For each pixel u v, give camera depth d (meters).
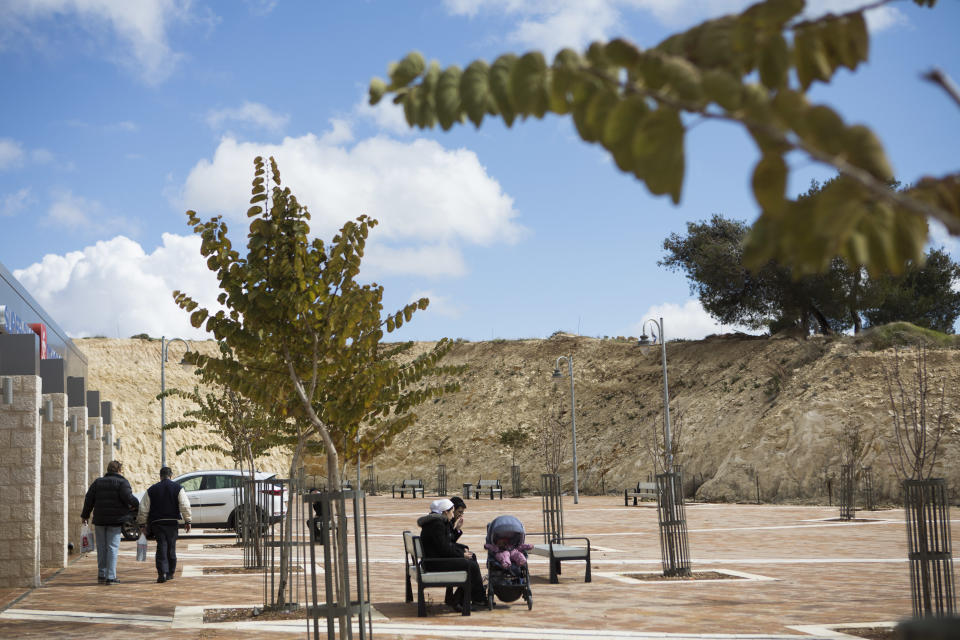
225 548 22.02
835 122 1.75
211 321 9.95
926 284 49.81
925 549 8.83
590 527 27.38
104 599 13.04
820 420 41.22
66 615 11.45
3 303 20.03
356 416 10.01
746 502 41.09
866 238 1.95
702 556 18.53
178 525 15.59
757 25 2.08
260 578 15.55
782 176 1.79
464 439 63.44
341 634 8.21
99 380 66.00
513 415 63.25
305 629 10.14
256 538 17.09
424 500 49.12
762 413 45.47
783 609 11.24
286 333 9.84
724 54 2.06
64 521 18.25
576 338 68.19
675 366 58.72
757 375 49.69
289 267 9.77
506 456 60.44
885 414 39.06
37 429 15.49
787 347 50.78
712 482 43.78
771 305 52.75
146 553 20.61
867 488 34.47
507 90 2.27
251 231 10.05
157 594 13.52
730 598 12.32
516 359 68.38
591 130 2.08
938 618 1.54
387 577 15.91
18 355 15.62
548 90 2.17
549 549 14.59
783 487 40.56
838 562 17.14
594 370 63.88
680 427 50.06
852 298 48.09
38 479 15.38
